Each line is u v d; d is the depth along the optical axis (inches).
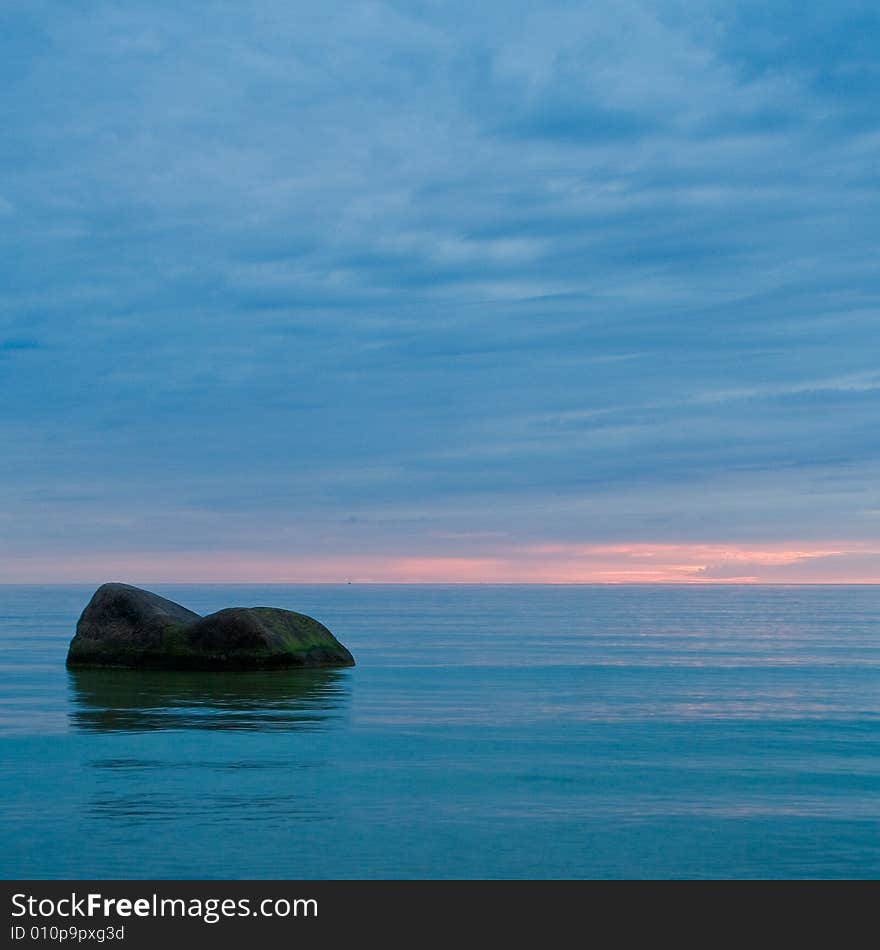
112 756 596.4
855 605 4128.9
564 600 5059.1
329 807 480.4
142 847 420.2
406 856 411.5
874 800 499.8
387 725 713.0
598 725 720.3
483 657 1305.4
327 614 2989.7
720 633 1934.1
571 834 439.2
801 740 665.0
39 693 887.7
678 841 430.9
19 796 498.6
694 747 637.3
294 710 784.3
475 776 547.2
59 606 3683.6
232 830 442.0
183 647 1089.4
